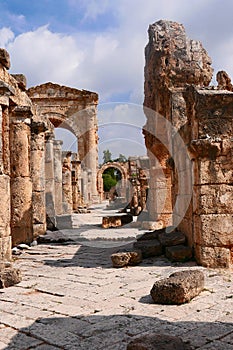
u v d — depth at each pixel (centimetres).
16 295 693
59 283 778
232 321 531
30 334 505
